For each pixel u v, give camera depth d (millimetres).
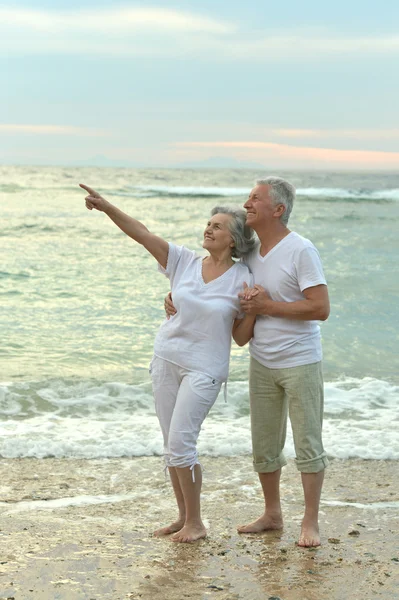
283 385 3854
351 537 3918
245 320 3891
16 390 6980
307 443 3795
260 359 3906
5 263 15680
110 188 45000
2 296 12250
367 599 3150
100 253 17609
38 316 10773
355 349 9148
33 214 26672
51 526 4016
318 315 3713
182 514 4016
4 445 5445
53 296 12297
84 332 9812
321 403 3869
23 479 4855
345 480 4941
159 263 3982
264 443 3982
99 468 5129
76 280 13812
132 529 4016
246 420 6402
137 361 8422
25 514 4203
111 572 3393
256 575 3395
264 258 3842
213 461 5328
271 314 3756
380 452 5504
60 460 5285
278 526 4051
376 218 26562
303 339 3797
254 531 3996
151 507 4402
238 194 41688
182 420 3809
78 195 37938
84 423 6164
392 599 3150
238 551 3703
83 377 7551
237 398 6922
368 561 3580
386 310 11320
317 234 21453
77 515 4219
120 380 7551
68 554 3604
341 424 6246
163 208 31906
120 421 6258
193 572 3418
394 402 6973
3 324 10188
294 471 5105
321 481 3840
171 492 4684
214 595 3168
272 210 3777
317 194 38812
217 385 3877
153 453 5469
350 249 18125
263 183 3807
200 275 3891
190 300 3820
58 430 5914
